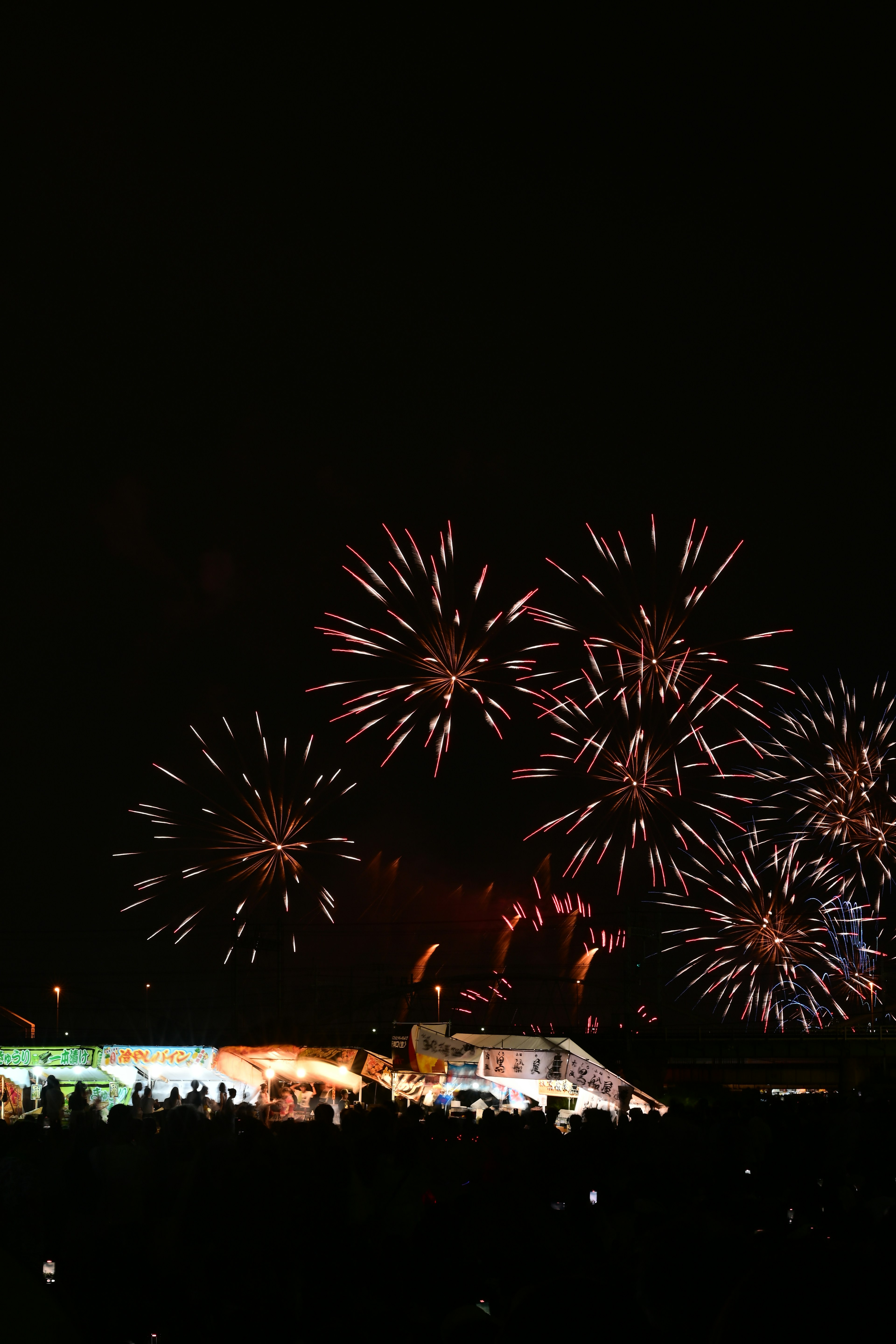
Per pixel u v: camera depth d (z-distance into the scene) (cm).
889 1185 1036
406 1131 1028
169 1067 3562
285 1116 2992
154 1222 845
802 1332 272
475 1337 486
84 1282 838
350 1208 740
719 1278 350
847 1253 284
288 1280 693
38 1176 925
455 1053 3425
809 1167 1047
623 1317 339
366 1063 3369
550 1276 596
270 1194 753
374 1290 695
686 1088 7181
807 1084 7119
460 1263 701
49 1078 2395
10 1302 343
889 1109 1772
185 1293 776
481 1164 1025
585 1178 991
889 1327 270
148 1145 1241
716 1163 1022
